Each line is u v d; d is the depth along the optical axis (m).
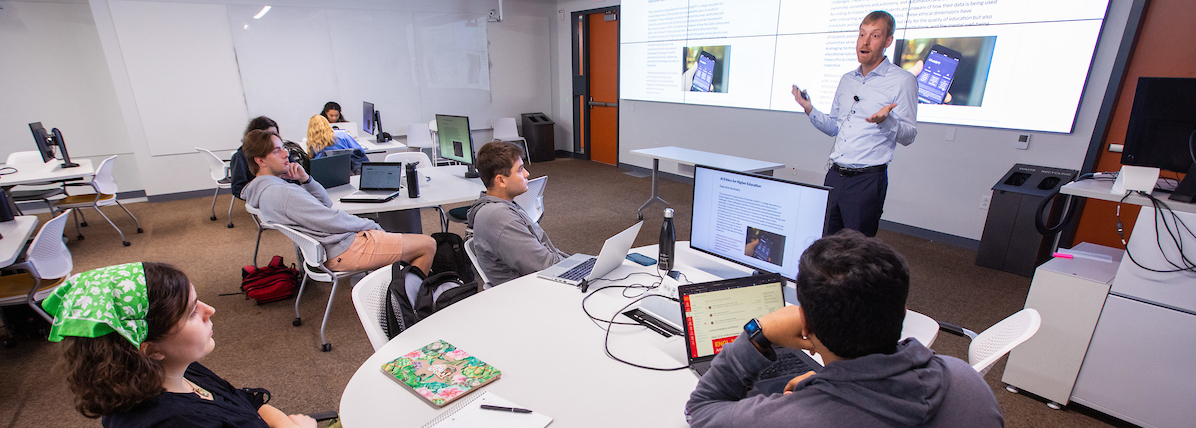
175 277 0.89
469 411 1.03
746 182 1.54
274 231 4.29
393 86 6.25
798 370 1.11
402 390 1.11
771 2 4.55
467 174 3.54
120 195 5.40
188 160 5.38
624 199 5.31
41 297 2.35
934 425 0.68
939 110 3.71
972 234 3.72
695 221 1.74
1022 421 1.91
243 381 2.22
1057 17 3.08
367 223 2.59
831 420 0.70
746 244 1.61
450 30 6.46
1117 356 1.79
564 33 7.18
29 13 4.72
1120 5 2.88
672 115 5.89
